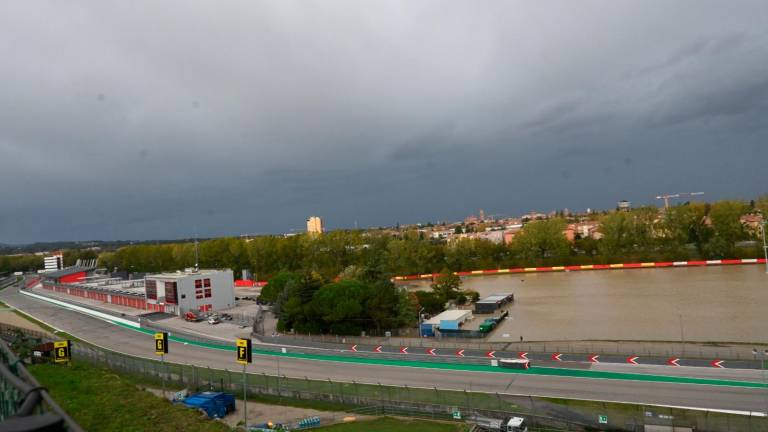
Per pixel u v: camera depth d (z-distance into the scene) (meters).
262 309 101.25
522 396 40.62
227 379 48.62
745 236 145.12
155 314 99.19
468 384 46.44
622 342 57.34
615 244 158.88
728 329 63.91
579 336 66.00
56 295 144.38
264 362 60.19
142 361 52.66
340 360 59.09
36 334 56.09
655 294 96.25
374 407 41.97
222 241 179.25
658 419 33.28
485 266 164.75
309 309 76.38
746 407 35.88
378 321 74.31
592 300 94.88
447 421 38.44
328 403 44.09
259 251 167.12
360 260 160.88
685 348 53.06
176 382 48.97
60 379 24.42
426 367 53.28
